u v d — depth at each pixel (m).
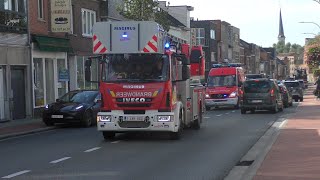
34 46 27.44
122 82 14.97
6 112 24.80
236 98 33.91
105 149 13.70
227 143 14.88
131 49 14.95
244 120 23.69
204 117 25.78
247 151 13.14
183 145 14.44
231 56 90.50
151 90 14.83
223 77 34.53
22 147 14.56
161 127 14.88
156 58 14.96
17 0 26.00
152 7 33.94
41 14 28.83
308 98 50.72
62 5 28.00
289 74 179.62
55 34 30.05
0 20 24.42
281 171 9.45
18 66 26.03
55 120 21.42
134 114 14.95
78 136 17.50
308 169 9.64
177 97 16.02
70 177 9.63
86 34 34.69
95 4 36.09
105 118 15.09
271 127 19.62
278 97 29.33
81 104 21.83
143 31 14.92
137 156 12.34
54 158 12.15
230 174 9.84
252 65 112.06
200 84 19.89
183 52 18.00
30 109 26.83
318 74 75.06
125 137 16.61
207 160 11.68
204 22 75.25
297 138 14.82
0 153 13.29
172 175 9.83
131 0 33.56
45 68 29.19
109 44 15.07
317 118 22.84
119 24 15.08
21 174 10.02
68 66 32.34
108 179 9.41
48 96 29.55
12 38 25.33
